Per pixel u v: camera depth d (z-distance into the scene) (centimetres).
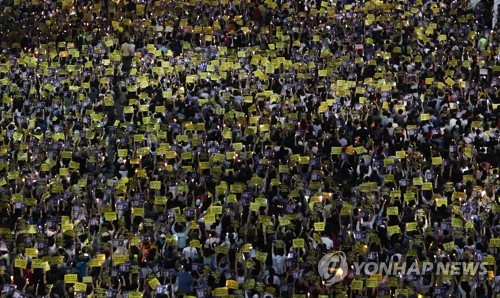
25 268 8581
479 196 9875
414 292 8150
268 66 12950
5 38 14512
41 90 12619
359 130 11381
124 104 12775
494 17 14912
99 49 13675
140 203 9731
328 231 9338
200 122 11750
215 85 12744
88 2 15588
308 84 12875
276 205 9781
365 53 13750
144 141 11169
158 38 14412
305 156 10731
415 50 13712
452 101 12112
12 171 10319
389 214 9431
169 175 10288
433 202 9781
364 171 10662
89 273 8688
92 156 10781
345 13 14900
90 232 9338
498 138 11275
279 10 15312
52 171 10594
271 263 8881
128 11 15238
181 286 8562
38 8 15562
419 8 15100
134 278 8581
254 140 11262
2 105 12362
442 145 11219
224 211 9512
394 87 12512
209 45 14150
